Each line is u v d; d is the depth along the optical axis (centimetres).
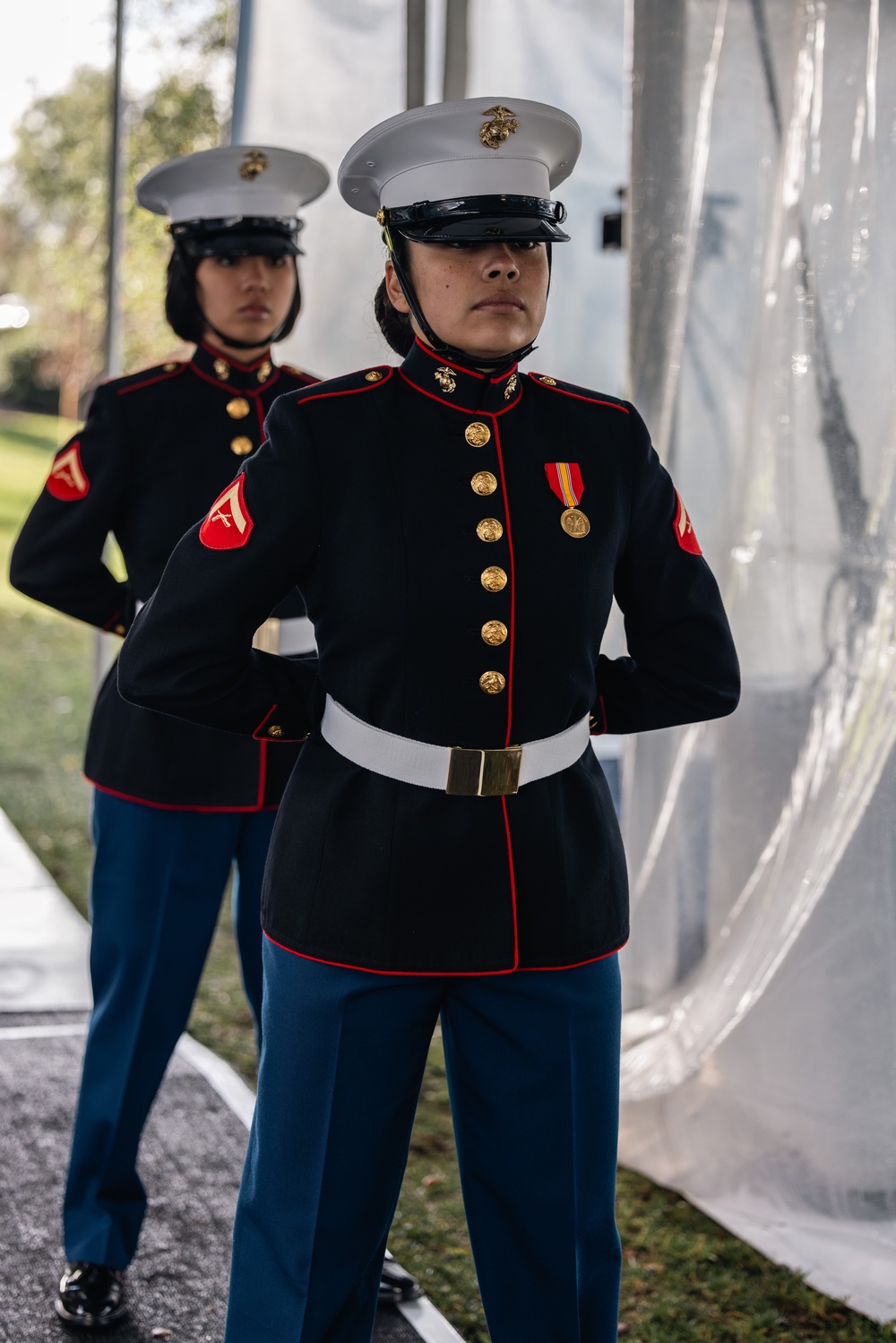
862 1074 281
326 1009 178
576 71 481
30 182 1310
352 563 174
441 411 179
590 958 182
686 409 301
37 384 2295
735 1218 292
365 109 401
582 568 178
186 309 267
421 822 175
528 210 170
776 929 291
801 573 285
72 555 259
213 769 252
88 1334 246
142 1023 257
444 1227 294
